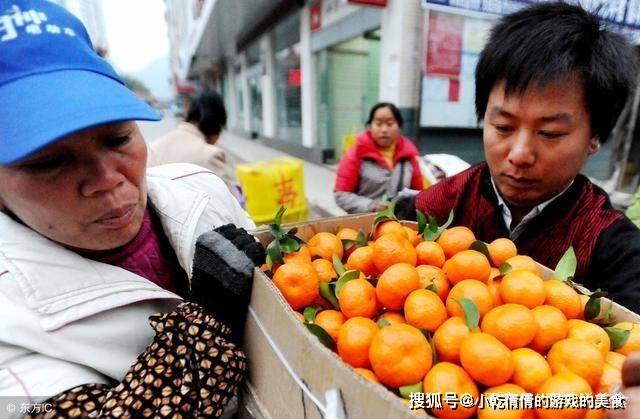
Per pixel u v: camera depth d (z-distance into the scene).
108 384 0.73
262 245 0.86
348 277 0.77
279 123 10.68
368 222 1.07
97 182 0.65
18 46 0.60
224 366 0.69
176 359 0.67
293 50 8.62
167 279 0.98
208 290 0.76
